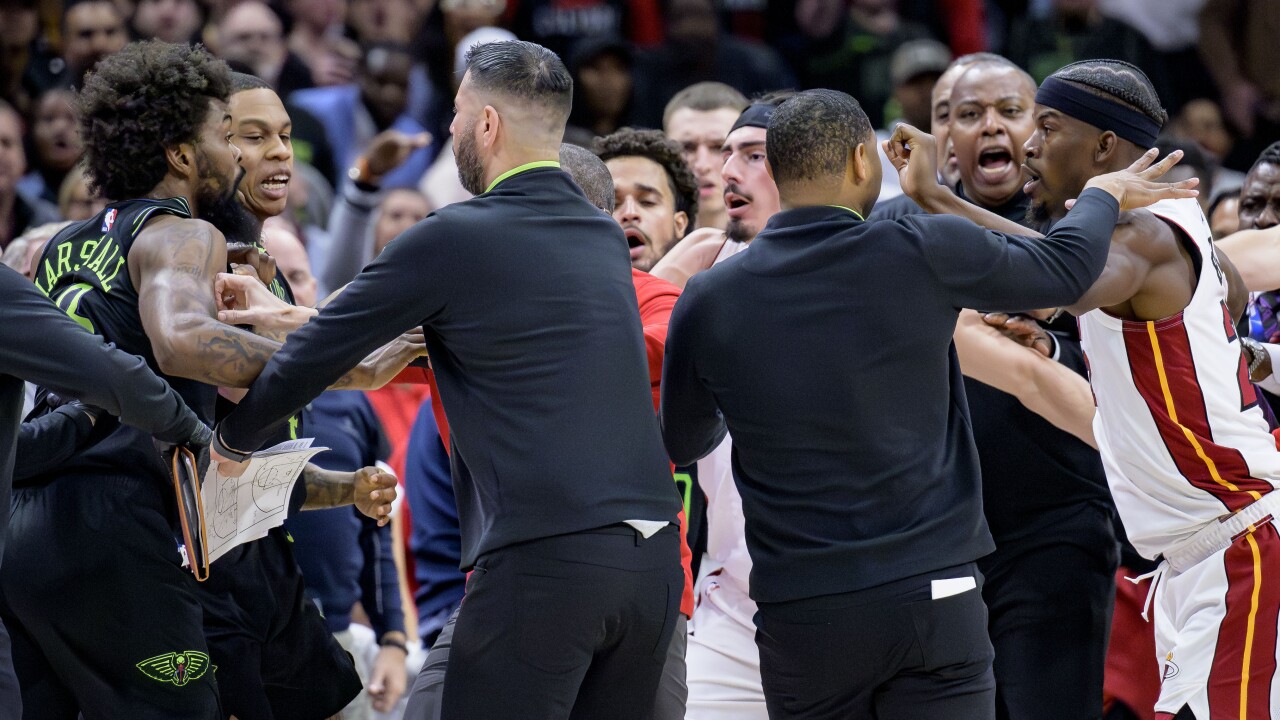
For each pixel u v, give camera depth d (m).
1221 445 11.69
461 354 10.45
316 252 23.23
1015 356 13.23
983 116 15.29
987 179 15.38
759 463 11.02
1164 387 11.65
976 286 10.65
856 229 10.80
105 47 26.31
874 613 10.60
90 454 11.20
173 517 11.47
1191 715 11.73
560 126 11.06
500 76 10.88
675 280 15.17
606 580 10.24
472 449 10.44
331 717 13.55
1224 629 11.67
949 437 11.09
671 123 18.97
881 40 28.94
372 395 18.92
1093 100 12.16
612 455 10.38
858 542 10.66
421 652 17.94
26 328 9.70
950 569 10.72
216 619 12.26
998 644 14.23
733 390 10.95
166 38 28.14
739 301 10.89
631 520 10.32
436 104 27.81
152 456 11.38
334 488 12.73
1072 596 14.01
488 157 10.98
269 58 27.27
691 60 27.45
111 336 11.03
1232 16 29.02
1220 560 11.76
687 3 27.48
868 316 10.65
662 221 15.97
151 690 11.21
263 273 12.10
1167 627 12.19
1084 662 14.00
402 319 10.32
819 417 10.70
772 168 11.09
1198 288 11.55
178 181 11.70
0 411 9.92
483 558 10.43
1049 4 30.69
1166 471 11.87
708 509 14.59
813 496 10.81
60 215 19.95
